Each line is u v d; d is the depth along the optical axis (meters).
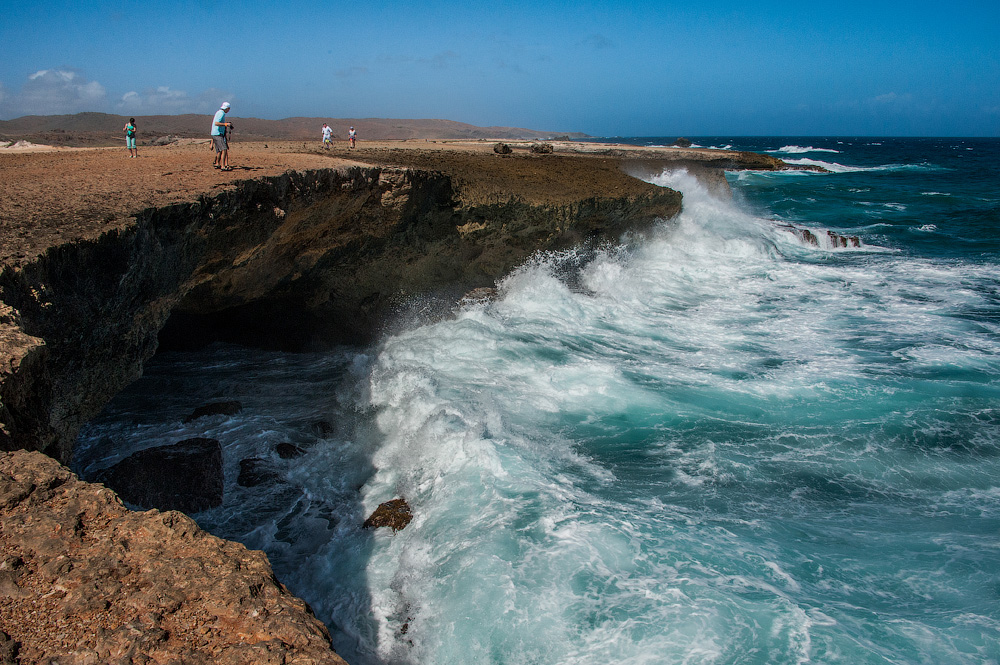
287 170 9.48
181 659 2.51
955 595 5.73
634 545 6.24
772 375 10.81
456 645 5.23
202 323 11.88
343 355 11.97
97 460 8.34
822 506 7.19
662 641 5.05
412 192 11.32
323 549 6.70
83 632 2.61
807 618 5.32
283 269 10.34
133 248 6.70
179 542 3.16
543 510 6.79
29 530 3.11
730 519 6.84
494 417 8.93
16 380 4.25
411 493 7.54
